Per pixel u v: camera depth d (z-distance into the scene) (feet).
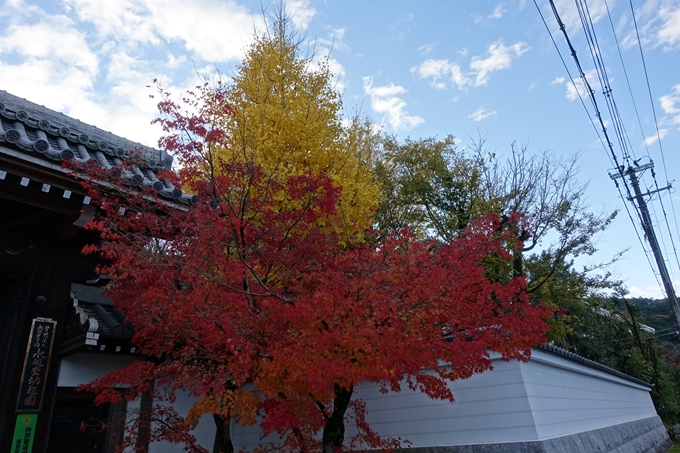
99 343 22.79
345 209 27.76
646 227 55.88
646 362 87.81
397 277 15.62
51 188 19.43
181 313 16.62
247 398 17.53
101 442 24.02
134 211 20.76
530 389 27.55
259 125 26.30
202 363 20.90
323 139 29.40
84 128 33.47
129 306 20.11
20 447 19.26
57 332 21.54
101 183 19.71
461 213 57.00
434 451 28.22
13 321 21.45
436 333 17.01
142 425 22.85
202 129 17.83
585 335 87.04
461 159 62.03
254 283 19.11
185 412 29.12
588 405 39.83
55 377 21.22
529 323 17.28
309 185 18.61
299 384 17.10
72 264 22.80
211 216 18.03
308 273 18.62
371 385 32.07
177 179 18.56
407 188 57.41
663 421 84.58
